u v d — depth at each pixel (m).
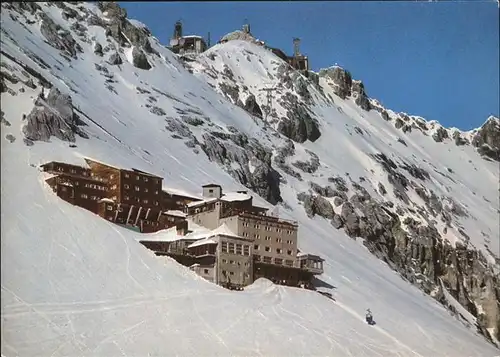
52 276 159.88
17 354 139.50
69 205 182.00
